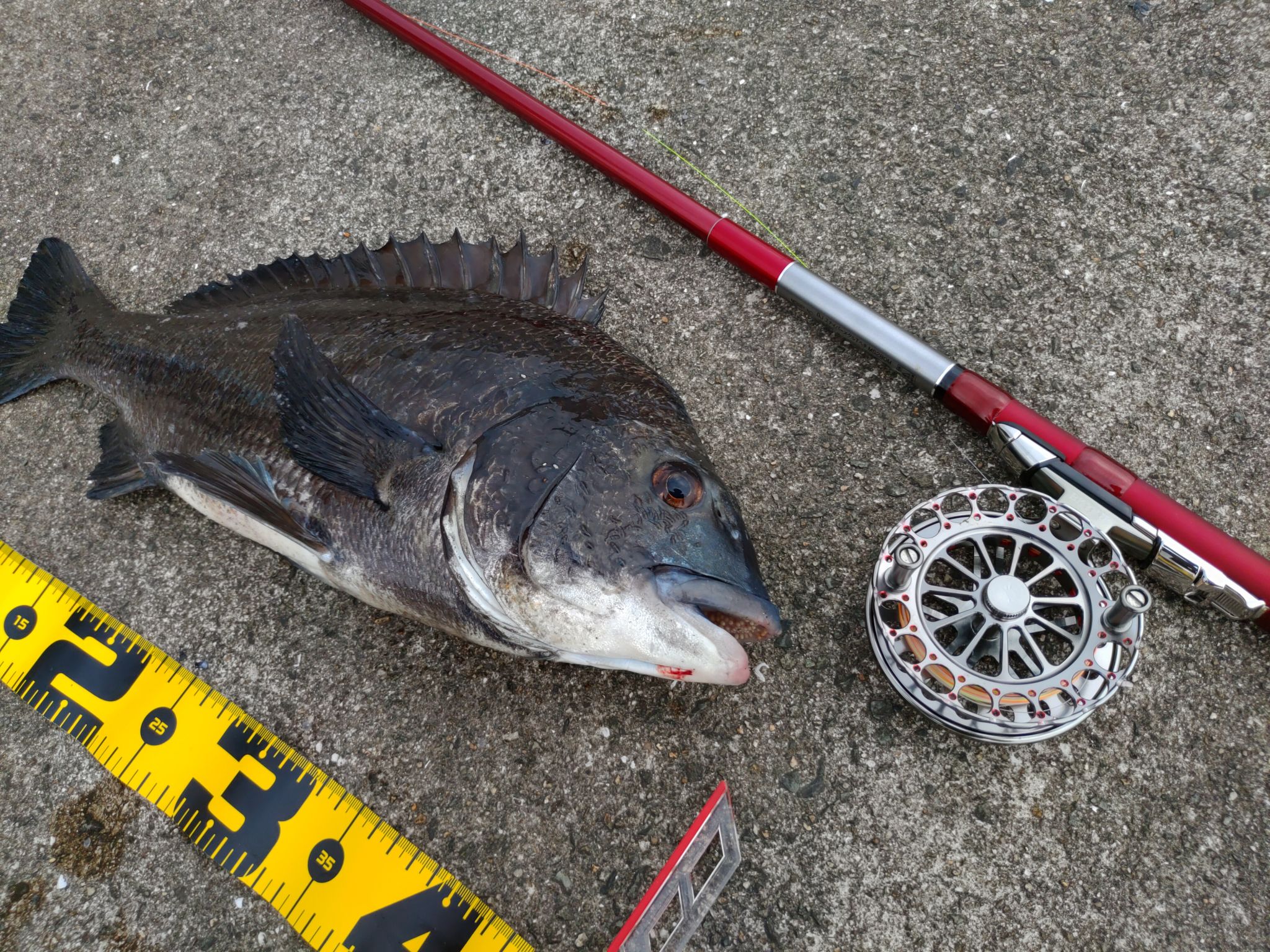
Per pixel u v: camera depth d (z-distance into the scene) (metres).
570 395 0.37
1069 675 0.37
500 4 0.57
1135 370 0.45
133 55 0.59
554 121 0.50
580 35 0.55
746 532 0.37
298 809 0.42
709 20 0.54
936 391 0.43
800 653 0.41
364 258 0.47
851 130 0.51
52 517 0.48
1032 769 0.39
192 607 0.46
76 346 0.49
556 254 0.48
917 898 0.38
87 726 0.44
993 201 0.48
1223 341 0.45
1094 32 0.51
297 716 0.43
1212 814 0.39
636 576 0.35
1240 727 0.40
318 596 0.45
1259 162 0.47
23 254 0.55
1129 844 0.39
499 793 0.41
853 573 0.42
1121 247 0.47
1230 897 0.38
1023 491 0.40
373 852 0.41
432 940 0.39
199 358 0.44
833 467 0.44
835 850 0.39
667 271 0.49
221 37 0.59
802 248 0.49
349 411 0.38
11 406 0.51
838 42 0.53
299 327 0.38
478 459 0.36
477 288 0.45
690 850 0.38
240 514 0.43
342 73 0.57
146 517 0.48
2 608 0.46
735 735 0.41
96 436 0.50
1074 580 0.38
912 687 0.38
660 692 0.41
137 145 0.57
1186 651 0.40
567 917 0.39
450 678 0.43
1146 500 0.39
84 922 0.41
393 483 0.38
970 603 0.39
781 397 0.46
